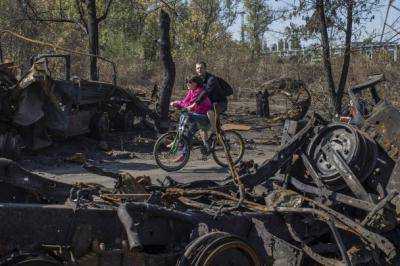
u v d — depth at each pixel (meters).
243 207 6.18
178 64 32.66
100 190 6.15
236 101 29.52
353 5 17.86
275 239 5.76
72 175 11.27
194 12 40.53
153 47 37.09
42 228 4.96
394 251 5.77
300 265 5.75
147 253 5.42
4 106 12.48
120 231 5.25
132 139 15.87
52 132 13.51
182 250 5.43
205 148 12.62
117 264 5.14
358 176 6.39
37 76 12.62
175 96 29.08
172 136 12.41
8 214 4.84
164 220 5.50
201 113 12.36
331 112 17.86
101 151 14.26
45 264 4.75
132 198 5.84
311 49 18.59
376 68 21.56
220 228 5.74
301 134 6.82
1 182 5.79
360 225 5.96
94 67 20.94
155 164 13.08
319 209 6.18
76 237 5.06
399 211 6.26
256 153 15.03
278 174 6.96
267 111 23.11
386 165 6.56
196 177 11.76
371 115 6.81
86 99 14.78
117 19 32.59
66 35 28.28
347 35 18.08
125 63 36.22
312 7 17.94
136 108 16.95
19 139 12.58
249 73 31.16
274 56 30.41
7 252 4.81
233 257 5.37
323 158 6.60
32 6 25.30
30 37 26.44
